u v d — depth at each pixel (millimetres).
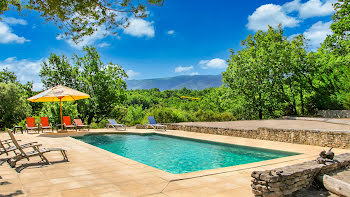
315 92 26734
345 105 22734
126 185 4355
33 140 11266
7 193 3893
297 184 3863
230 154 9195
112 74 30406
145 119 22109
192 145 11344
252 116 28656
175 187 4234
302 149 8461
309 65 26141
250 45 31312
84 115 29500
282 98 26734
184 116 23703
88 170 5504
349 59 23109
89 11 4715
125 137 14297
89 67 29234
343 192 3707
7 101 23156
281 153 8398
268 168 5648
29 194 3844
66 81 30281
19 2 4574
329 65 24562
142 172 5312
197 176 4949
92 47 29281
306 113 26812
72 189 4117
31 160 6695
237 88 27047
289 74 26516
